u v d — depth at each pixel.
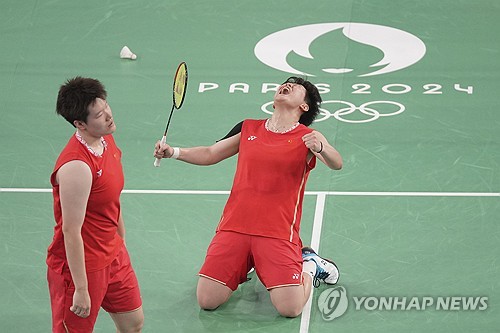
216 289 8.25
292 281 8.11
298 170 8.30
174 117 11.49
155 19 13.69
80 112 6.38
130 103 11.79
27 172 10.50
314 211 9.75
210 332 8.09
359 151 10.78
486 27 13.33
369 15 13.66
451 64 12.49
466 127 11.21
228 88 12.05
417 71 12.35
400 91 11.94
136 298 7.23
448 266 8.91
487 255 9.04
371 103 11.70
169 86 12.14
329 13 13.75
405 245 9.22
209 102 11.77
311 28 13.38
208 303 8.30
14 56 12.75
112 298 7.12
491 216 9.60
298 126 8.46
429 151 10.77
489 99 11.75
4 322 8.24
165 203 9.97
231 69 12.47
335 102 11.72
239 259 8.26
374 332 8.06
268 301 8.53
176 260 9.09
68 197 6.39
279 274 8.13
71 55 12.80
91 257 6.74
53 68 12.50
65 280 6.73
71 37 13.21
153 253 9.19
